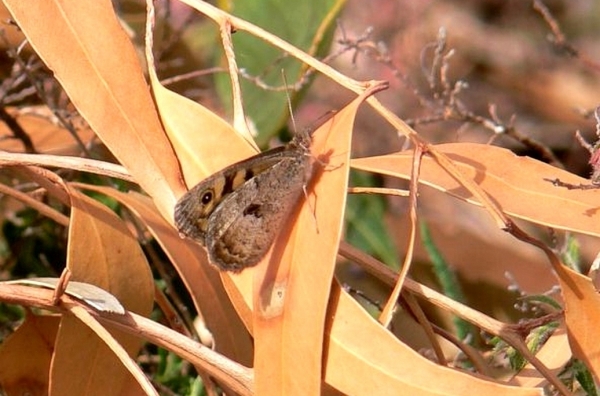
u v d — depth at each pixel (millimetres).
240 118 587
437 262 685
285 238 560
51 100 695
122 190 703
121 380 598
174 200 583
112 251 607
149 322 583
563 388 560
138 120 587
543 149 706
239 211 564
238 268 565
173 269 707
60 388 592
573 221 574
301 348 551
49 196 707
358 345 553
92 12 592
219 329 608
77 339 592
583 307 560
